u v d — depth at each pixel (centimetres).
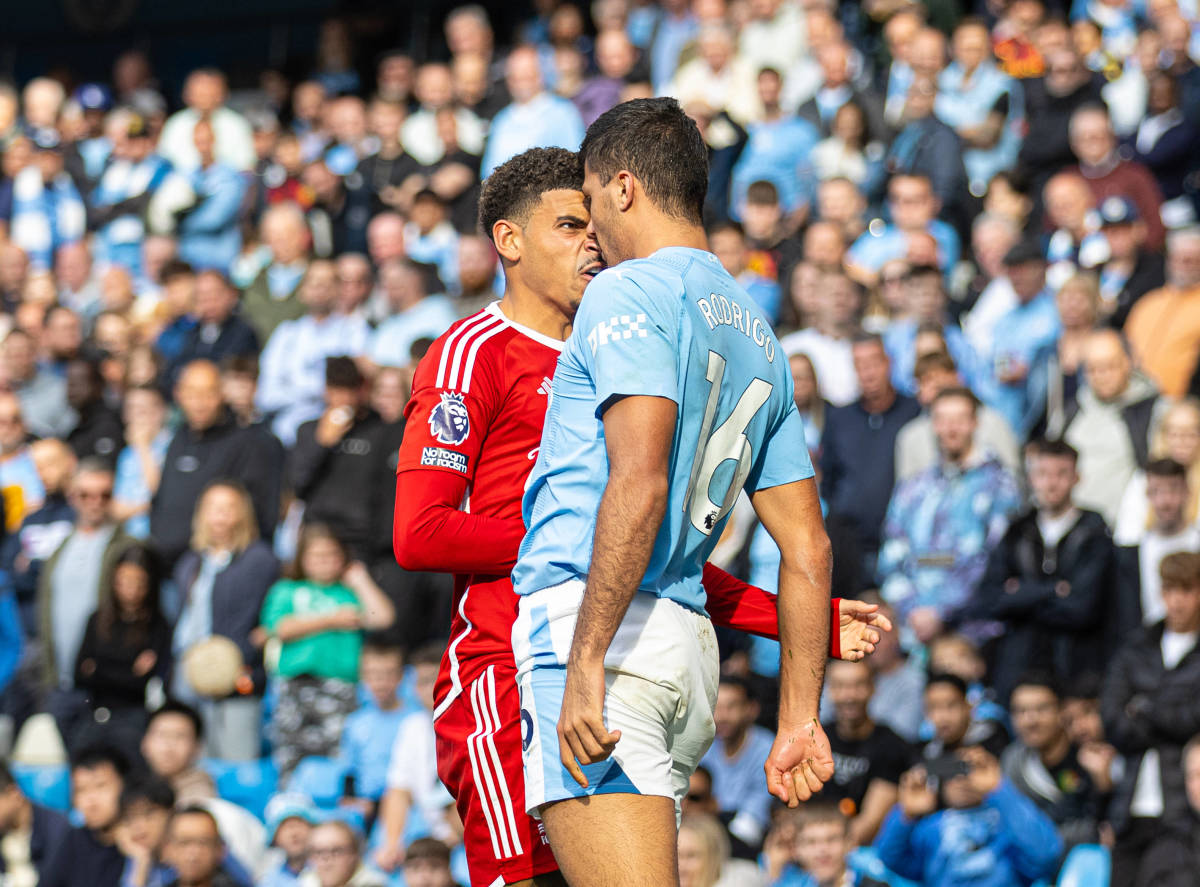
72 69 5841
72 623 2739
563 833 812
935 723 2008
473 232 3722
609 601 770
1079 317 2680
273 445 2911
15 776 2595
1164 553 2244
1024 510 2331
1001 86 3562
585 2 4759
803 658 881
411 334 3073
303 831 2134
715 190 3541
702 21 3981
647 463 777
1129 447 2502
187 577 2619
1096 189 3177
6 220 4250
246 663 2523
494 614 927
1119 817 1950
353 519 2702
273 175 4147
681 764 844
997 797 1927
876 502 2511
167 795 2186
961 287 3142
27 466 3164
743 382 846
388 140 3909
